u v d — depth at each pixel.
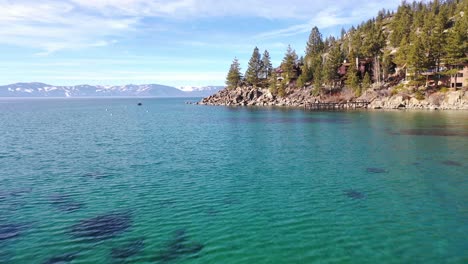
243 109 124.56
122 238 16.97
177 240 16.66
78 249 15.87
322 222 18.53
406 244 15.81
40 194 23.94
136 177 28.34
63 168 31.67
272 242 16.23
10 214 20.19
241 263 14.37
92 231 17.80
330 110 109.75
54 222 18.98
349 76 128.62
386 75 129.38
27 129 64.94
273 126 67.25
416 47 106.44
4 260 14.87
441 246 15.56
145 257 15.09
